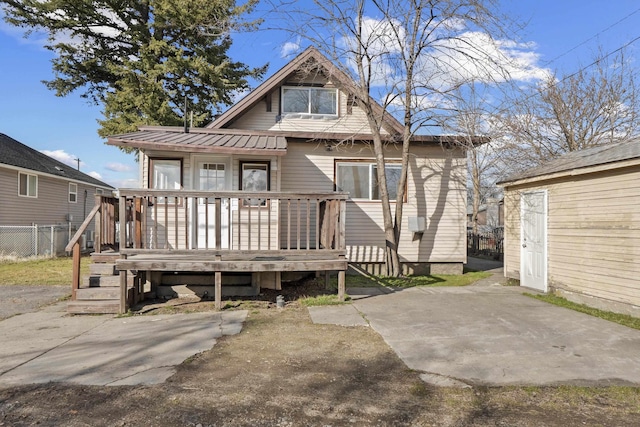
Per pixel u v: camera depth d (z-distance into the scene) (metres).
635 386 3.65
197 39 18.41
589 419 3.06
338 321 5.94
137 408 3.18
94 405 3.23
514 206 9.53
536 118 17.48
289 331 5.43
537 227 8.50
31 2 16.11
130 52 19.16
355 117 11.48
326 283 8.32
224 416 3.05
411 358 4.37
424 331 5.40
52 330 5.54
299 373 3.95
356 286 8.91
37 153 22.03
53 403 3.27
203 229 8.77
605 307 6.59
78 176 22.70
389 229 10.26
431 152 11.11
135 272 7.07
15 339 5.10
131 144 7.70
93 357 4.39
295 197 6.93
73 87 19.14
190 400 3.32
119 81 17.50
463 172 11.16
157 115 16.94
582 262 7.16
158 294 7.59
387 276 10.29
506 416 3.10
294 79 11.37
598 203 6.80
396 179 11.05
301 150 10.75
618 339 5.01
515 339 5.03
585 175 7.11
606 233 6.62
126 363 4.21
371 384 3.69
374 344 4.86
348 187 10.88
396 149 11.02
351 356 4.45
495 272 11.53
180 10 16.64
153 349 4.67
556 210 7.90
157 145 7.80
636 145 6.98
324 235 7.85
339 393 3.49
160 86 16.98
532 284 8.62
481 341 4.95
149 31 18.14
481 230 27.50
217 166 9.02
